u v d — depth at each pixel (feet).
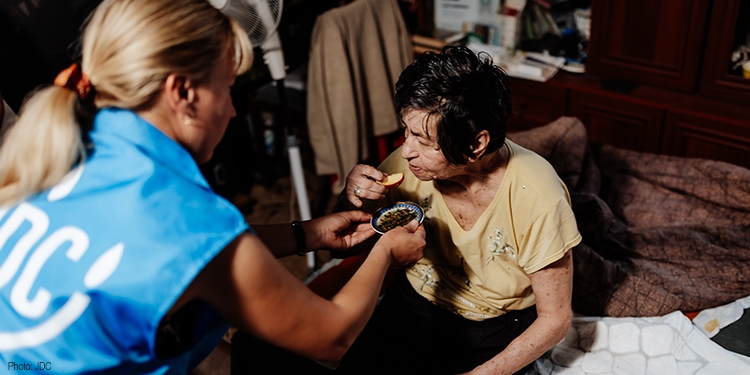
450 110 3.57
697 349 5.18
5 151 2.74
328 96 8.55
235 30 2.90
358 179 4.37
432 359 4.81
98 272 2.56
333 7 9.09
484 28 9.84
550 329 4.29
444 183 4.42
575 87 8.75
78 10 6.15
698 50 7.76
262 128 10.02
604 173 7.06
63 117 2.67
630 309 5.48
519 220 4.14
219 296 2.78
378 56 8.69
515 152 4.20
